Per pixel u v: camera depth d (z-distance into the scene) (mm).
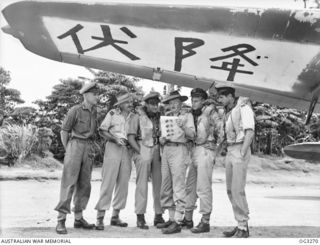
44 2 3771
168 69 4293
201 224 4543
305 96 4641
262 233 4746
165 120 4645
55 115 19391
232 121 4211
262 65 4258
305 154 12773
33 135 16953
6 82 18969
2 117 18719
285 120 23734
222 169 18938
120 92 4891
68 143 4352
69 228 4594
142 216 4805
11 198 7801
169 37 4020
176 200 4520
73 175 4285
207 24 3936
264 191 12562
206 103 4723
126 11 3850
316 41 3932
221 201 8914
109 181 4586
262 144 24234
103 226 4559
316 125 24125
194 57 4207
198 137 4574
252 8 3818
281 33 3945
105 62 4285
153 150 4926
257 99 4746
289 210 7352
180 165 4539
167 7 3830
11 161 15992
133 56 4168
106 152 4672
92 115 4484
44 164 16688
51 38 3990
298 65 4180
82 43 4055
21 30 3922
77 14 3846
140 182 4824
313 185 16391
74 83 19641
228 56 4164
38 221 5195
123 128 4766
